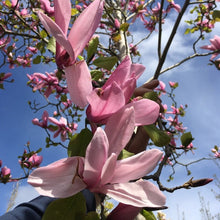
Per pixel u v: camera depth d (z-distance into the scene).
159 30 1.41
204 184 0.57
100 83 0.66
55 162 0.30
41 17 0.37
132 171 0.32
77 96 0.40
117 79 0.36
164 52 1.33
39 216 0.34
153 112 0.37
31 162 2.04
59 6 0.39
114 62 0.56
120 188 0.31
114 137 0.33
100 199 0.33
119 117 0.34
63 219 0.31
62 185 0.29
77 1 2.23
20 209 0.34
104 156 0.30
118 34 1.66
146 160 0.32
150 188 0.30
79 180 0.30
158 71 1.37
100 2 0.40
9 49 1.97
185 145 0.77
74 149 0.37
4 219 0.32
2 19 1.94
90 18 0.40
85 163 0.29
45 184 0.28
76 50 0.41
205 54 1.73
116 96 0.34
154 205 0.29
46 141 2.12
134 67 0.41
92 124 0.37
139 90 0.49
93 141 0.29
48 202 0.37
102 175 0.30
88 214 0.31
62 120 2.21
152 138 0.44
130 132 0.33
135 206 0.32
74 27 0.40
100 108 0.35
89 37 0.40
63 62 0.42
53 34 0.37
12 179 1.99
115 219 0.34
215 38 1.74
